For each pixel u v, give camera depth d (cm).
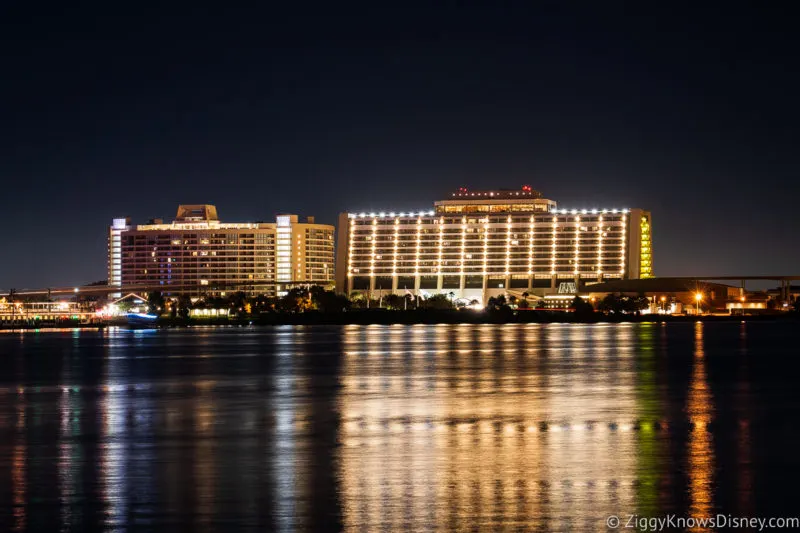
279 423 7594
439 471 5478
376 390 10250
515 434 6838
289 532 4325
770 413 7981
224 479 5350
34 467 5750
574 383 10850
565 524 4388
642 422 7431
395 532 4297
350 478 5325
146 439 6806
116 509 4725
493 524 4394
